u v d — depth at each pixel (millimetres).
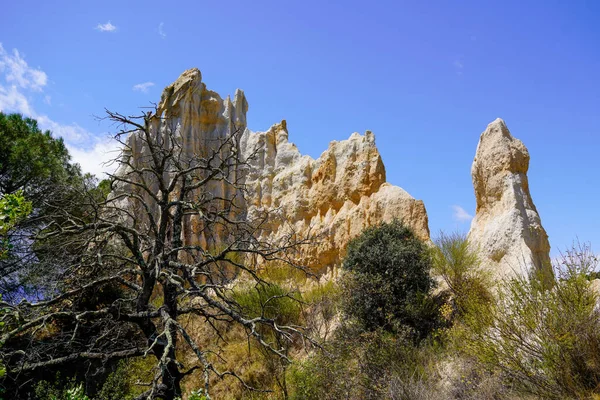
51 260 13883
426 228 19594
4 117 21234
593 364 9023
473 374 11039
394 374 12391
